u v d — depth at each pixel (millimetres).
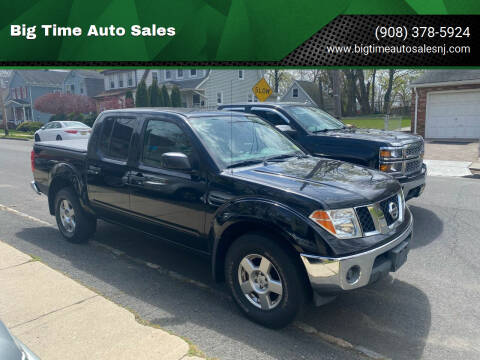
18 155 16953
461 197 7953
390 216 3428
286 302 3154
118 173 4512
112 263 4758
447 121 20094
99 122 4930
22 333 3117
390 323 3408
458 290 4012
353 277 3035
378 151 5844
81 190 5039
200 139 3838
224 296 3924
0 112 57844
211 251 3691
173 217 3957
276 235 3197
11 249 4863
